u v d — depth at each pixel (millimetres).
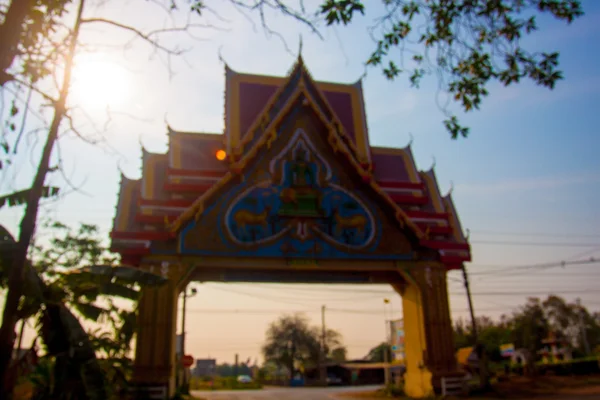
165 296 24047
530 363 42406
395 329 50188
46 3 10562
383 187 29531
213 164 27766
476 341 31031
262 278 27266
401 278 28781
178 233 25156
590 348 76062
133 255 24609
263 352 86125
